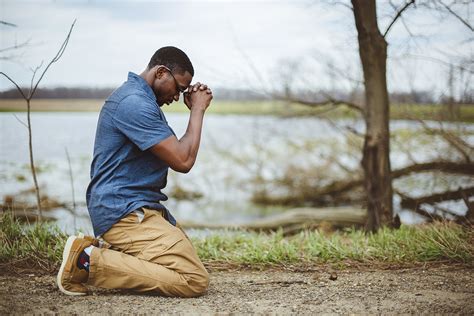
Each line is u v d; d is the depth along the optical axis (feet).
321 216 26.71
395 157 35.83
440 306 10.38
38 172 37.14
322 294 11.39
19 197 28.25
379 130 20.44
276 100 30.40
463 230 16.15
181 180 45.11
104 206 10.78
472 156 27.66
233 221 34.17
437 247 14.61
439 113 26.03
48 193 31.30
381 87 20.39
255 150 45.21
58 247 13.79
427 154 29.66
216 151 45.60
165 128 10.82
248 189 42.63
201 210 38.75
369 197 20.47
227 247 16.53
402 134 31.63
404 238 16.06
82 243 10.64
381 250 15.05
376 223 20.20
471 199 25.77
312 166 41.11
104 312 9.68
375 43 20.07
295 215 27.55
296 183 41.50
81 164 41.39
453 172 26.53
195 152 11.09
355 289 11.83
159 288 10.61
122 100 10.85
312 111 30.99
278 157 42.83
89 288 11.32
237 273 13.76
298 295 11.30
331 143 40.40
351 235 18.89
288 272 13.79
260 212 38.40
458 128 26.02
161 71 11.30
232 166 45.73
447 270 13.57
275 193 42.09
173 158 10.73
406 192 30.12
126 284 10.59
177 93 11.59
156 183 11.16
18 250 13.61
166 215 11.54
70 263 10.56
